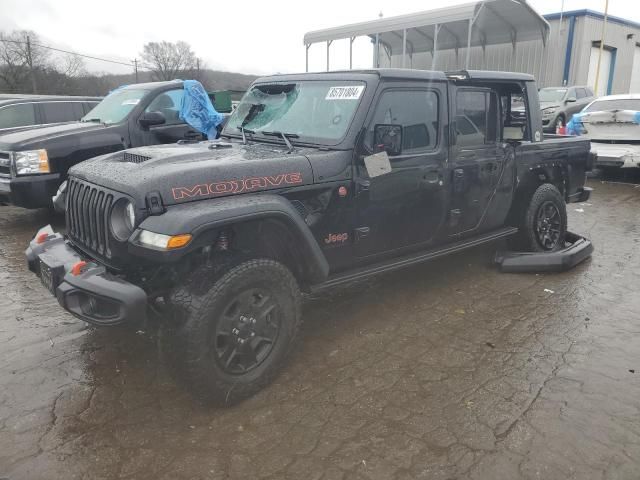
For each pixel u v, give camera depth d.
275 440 2.68
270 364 3.09
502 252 5.32
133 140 6.75
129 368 3.37
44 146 6.16
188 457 2.56
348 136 3.49
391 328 3.94
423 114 3.98
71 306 2.82
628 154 9.34
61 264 3.00
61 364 3.42
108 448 2.62
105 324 2.70
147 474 2.45
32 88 50.44
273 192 3.13
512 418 2.82
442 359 3.47
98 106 7.50
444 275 5.07
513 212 5.21
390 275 5.07
